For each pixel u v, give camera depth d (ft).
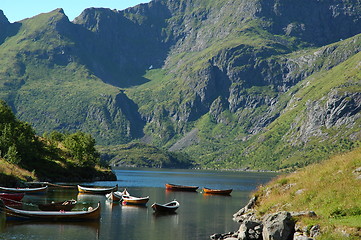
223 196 484.33
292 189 220.43
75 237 201.77
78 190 446.60
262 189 254.88
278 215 165.07
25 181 428.56
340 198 176.45
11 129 571.69
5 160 498.28
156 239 203.72
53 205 253.03
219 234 205.36
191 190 578.66
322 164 237.86
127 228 230.89
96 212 250.57
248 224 178.50
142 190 546.67
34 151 594.24
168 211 310.45
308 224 155.74
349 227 145.69
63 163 636.07
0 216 247.50
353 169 202.18
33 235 201.26
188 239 204.44
